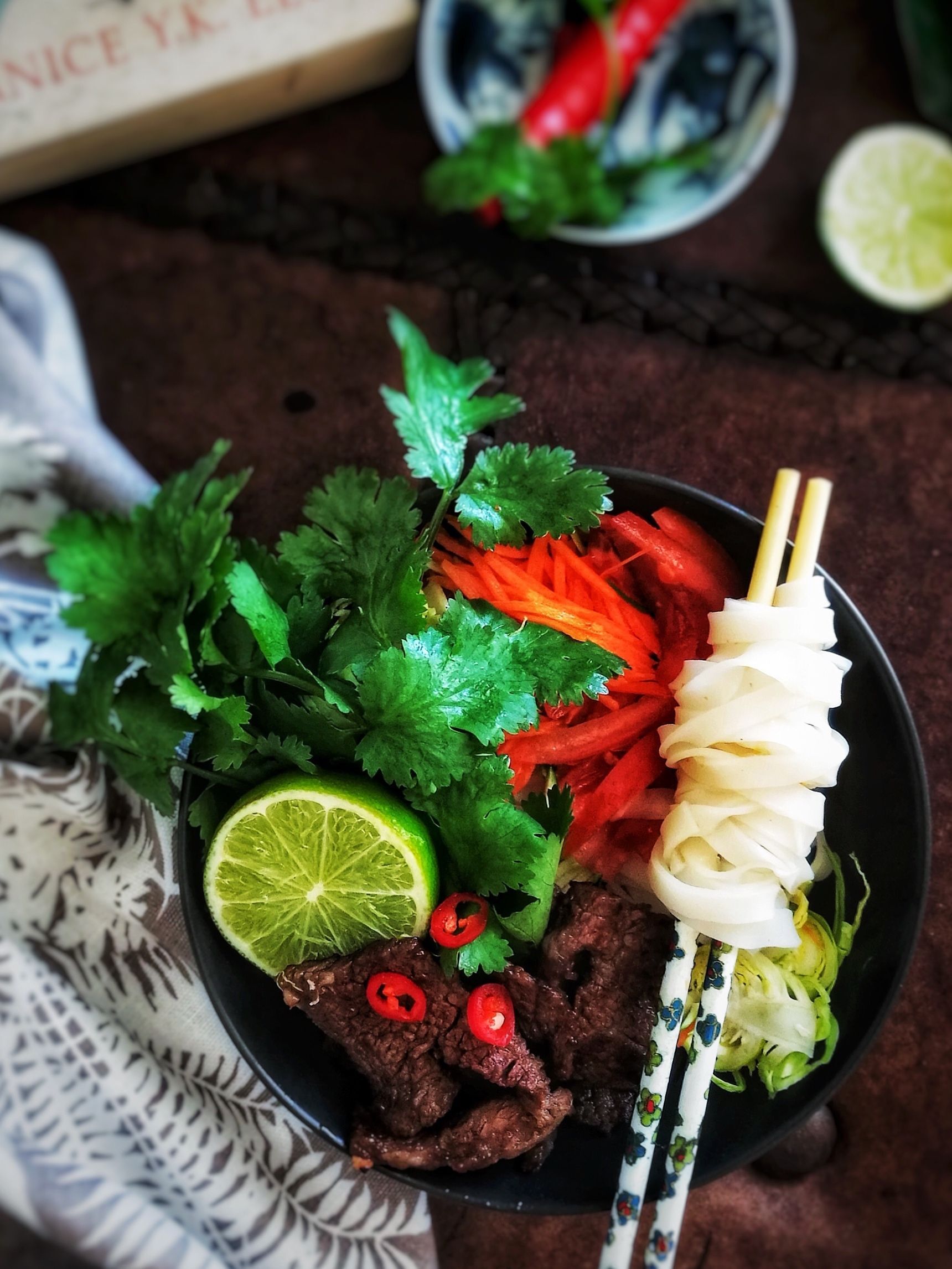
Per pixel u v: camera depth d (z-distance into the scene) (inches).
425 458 10.0
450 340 14.0
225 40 13.5
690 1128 10.2
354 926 10.7
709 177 14.4
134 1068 11.7
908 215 14.2
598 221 14.0
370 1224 12.0
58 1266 13.5
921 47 14.4
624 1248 10.2
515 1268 12.7
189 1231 11.3
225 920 10.6
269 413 14.0
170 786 10.3
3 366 12.4
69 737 10.1
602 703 11.3
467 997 10.6
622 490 11.2
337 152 14.8
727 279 14.6
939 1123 12.7
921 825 10.4
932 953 12.6
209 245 14.5
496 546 11.0
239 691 10.2
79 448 12.6
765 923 10.2
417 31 14.1
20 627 12.7
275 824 10.2
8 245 13.4
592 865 11.3
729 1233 12.7
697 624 11.3
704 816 10.2
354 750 10.3
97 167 14.5
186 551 9.3
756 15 14.1
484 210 14.2
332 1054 11.4
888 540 13.3
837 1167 12.8
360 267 14.3
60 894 12.2
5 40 13.2
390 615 10.1
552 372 13.8
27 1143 11.1
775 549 10.5
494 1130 10.4
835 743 10.2
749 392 13.7
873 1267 12.7
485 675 9.9
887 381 13.8
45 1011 11.5
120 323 14.4
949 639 13.0
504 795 10.0
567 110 13.6
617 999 10.7
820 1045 11.2
